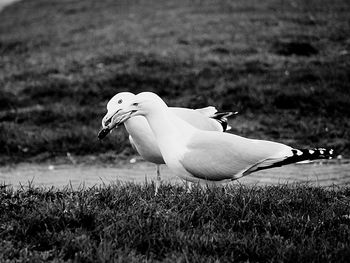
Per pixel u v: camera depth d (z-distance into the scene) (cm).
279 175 870
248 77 1439
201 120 677
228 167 543
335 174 869
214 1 2759
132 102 550
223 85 1387
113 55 1697
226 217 512
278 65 1556
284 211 532
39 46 2122
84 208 506
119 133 1144
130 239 454
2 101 1357
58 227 483
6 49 2148
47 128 1198
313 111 1244
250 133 1154
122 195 566
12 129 1166
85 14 2966
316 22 2125
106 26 2394
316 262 423
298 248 438
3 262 416
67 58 1761
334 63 1555
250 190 600
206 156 543
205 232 470
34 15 3291
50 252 438
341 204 564
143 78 1444
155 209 514
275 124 1188
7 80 1557
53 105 1323
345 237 470
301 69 1490
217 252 440
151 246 448
